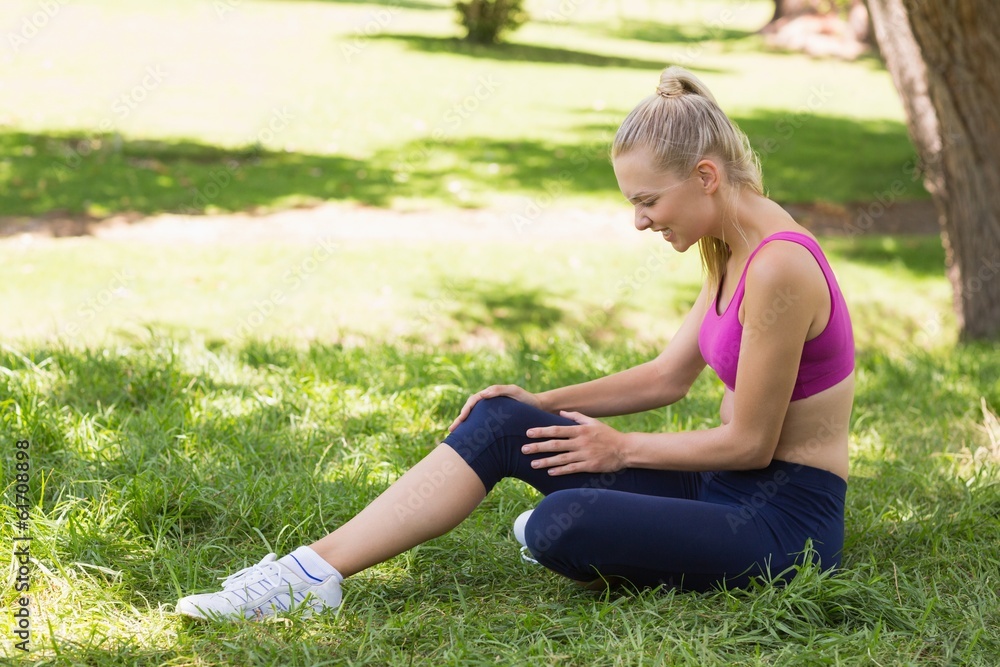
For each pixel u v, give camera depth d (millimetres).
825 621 2270
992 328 6496
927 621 2285
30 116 11742
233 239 7961
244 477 3012
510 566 2609
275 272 7258
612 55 19984
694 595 2305
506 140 12219
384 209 9102
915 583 2477
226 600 2207
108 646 2125
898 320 7363
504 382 4270
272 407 3750
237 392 3953
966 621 2289
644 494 2371
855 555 2682
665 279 7645
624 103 15031
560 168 10945
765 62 20828
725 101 16109
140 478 2875
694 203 2264
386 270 7434
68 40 16641
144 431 3359
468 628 2223
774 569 2283
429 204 9359
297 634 2170
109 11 19531
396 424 3730
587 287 7379
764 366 2188
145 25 18578
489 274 7504
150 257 7371
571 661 2096
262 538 2596
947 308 7594
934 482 3279
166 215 8477
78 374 3951
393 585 2471
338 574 2270
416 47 18359
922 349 5711
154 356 4289
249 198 9133
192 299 6598
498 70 17016
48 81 13789
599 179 10500
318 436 3508
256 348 4727
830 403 2285
